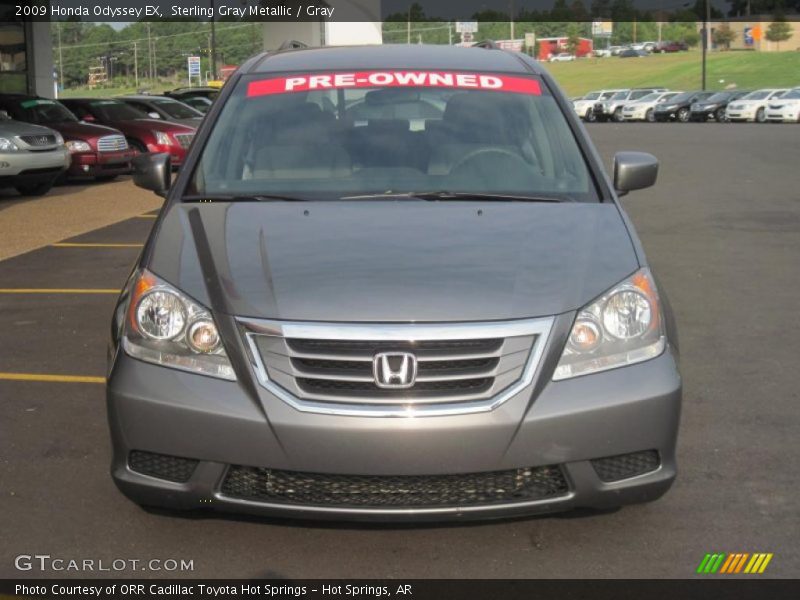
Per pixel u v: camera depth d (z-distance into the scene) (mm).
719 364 6105
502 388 3357
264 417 3320
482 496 3400
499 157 4629
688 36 144750
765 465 4480
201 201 4367
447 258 3707
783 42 128125
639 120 52969
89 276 8898
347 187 4469
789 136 31594
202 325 3477
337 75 5113
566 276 3617
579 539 3752
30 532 3824
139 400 3422
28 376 5852
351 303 3428
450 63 5262
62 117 18328
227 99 4992
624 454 3428
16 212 13547
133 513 3980
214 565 3578
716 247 10359
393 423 3285
